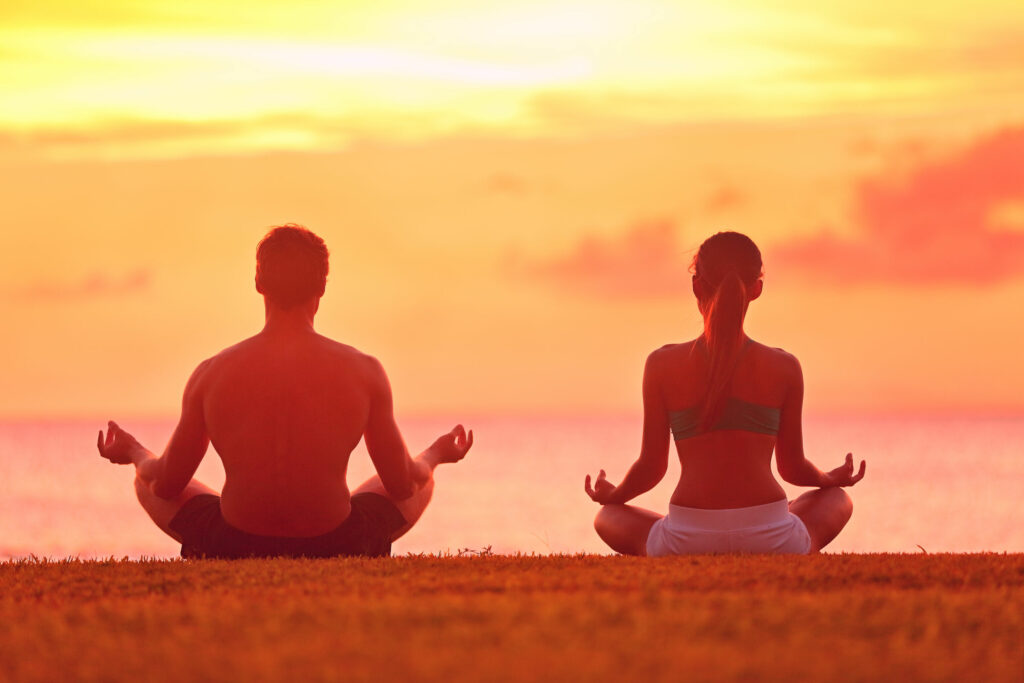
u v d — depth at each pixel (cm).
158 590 786
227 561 941
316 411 1012
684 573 821
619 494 1091
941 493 14938
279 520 1017
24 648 593
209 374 1024
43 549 8938
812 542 1075
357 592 737
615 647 564
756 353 1030
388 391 1045
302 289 1033
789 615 637
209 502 1066
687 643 575
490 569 875
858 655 556
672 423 1050
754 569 845
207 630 610
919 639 601
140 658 563
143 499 1094
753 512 1020
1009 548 9162
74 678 539
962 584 794
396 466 1055
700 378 1034
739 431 1026
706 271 1054
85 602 743
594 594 714
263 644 575
